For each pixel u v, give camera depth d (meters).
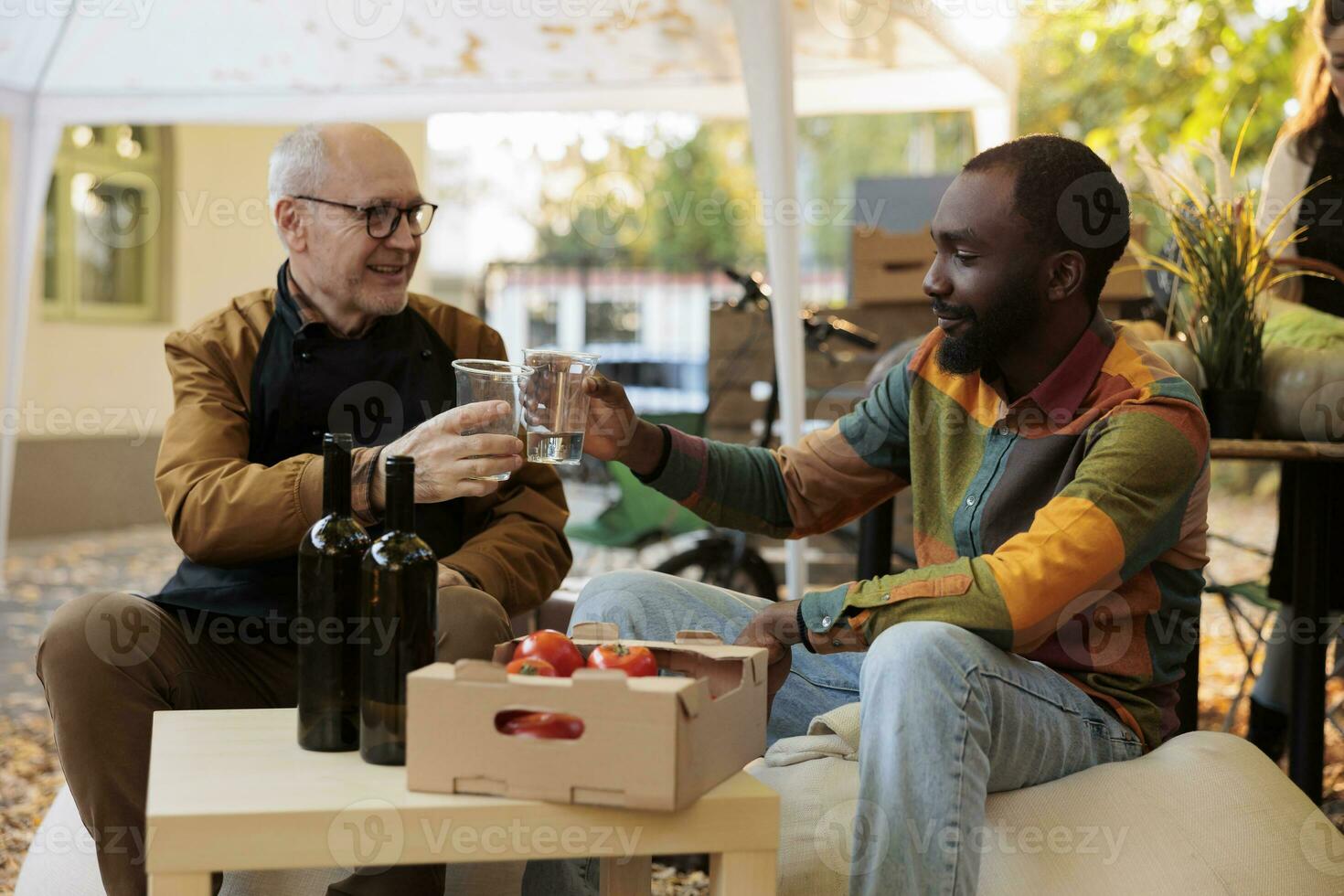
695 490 2.34
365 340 2.48
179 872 1.38
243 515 2.19
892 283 5.11
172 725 1.75
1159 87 10.06
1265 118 8.76
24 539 8.14
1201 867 1.79
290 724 1.78
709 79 4.81
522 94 4.92
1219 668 4.68
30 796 3.37
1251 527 8.91
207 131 9.23
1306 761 2.72
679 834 1.47
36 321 8.21
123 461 8.82
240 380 2.46
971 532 2.09
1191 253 2.79
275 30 4.48
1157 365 2.04
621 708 1.42
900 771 1.69
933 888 1.65
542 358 1.91
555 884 2.06
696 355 11.90
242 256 9.51
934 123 14.57
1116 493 1.87
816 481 2.38
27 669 4.85
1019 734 1.81
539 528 2.48
